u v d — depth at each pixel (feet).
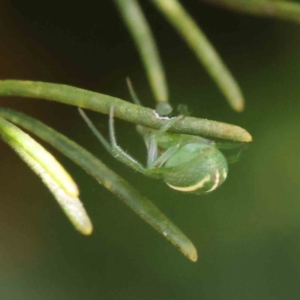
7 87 0.29
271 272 0.38
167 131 0.28
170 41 0.38
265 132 0.37
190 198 0.38
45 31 0.37
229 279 0.38
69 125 0.37
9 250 0.38
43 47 0.37
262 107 0.38
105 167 0.30
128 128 0.37
